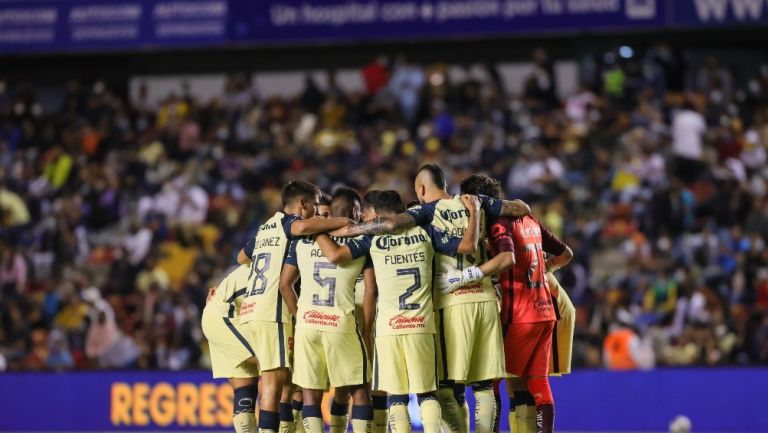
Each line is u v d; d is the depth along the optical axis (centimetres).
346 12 7775
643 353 5412
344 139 7881
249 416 3394
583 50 8406
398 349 3077
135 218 7406
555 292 3381
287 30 7838
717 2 7400
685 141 7231
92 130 8238
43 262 7044
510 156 7325
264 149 7831
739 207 6812
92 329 5978
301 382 3222
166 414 5109
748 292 5994
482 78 8469
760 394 4822
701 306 5844
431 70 8244
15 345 6141
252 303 3303
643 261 6175
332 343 3191
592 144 7412
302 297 3253
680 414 4875
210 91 8875
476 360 3116
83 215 7450
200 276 6369
